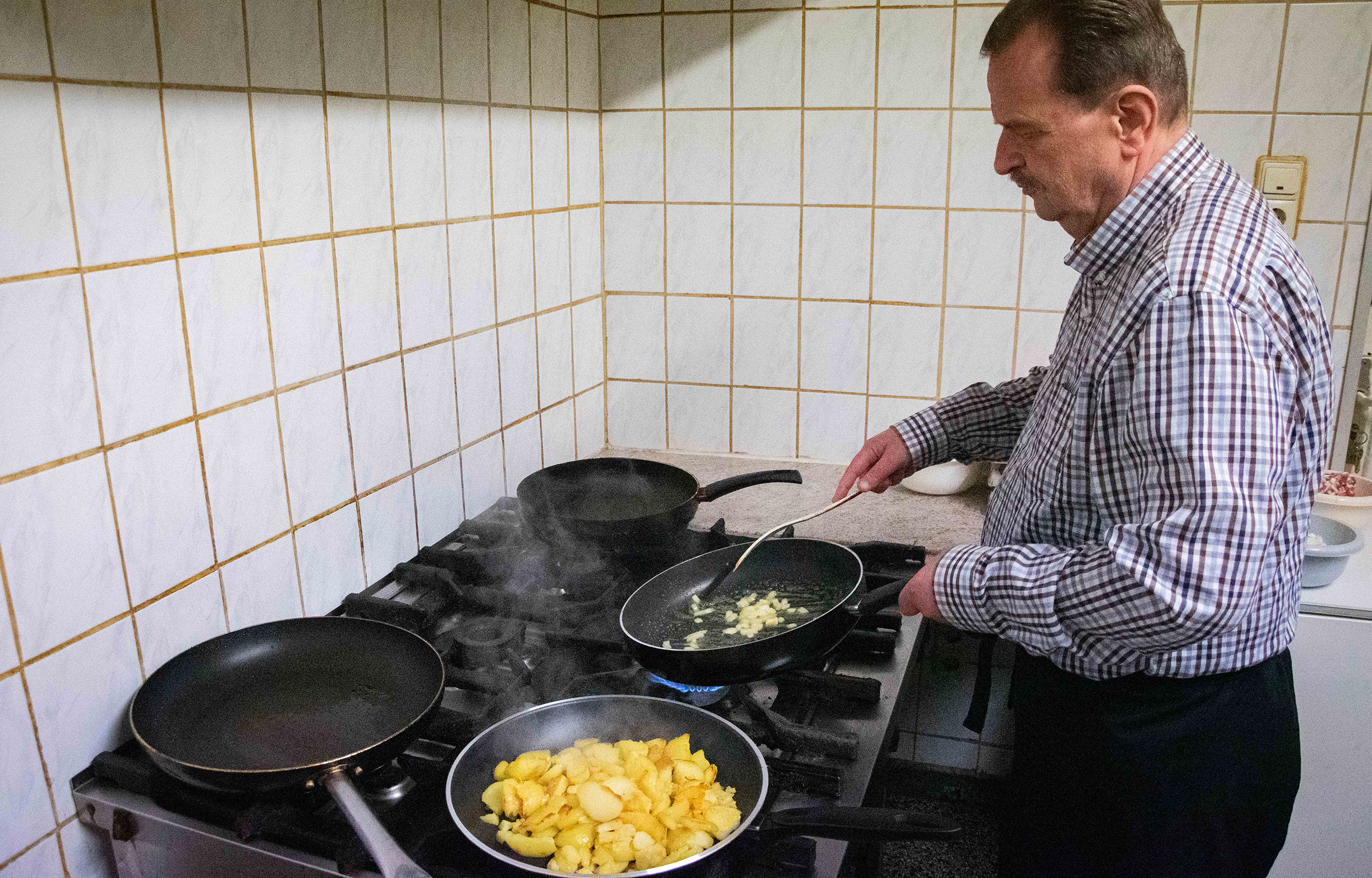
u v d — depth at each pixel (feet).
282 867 2.89
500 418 5.46
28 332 2.95
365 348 4.36
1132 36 2.99
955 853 6.15
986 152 5.73
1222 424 2.85
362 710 3.40
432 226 4.73
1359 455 6.17
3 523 2.93
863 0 5.67
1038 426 3.63
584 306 6.33
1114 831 3.61
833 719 3.57
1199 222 3.04
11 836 3.04
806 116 5.93
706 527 5.42
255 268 3.75
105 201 3.14
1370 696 4.95
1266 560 3.32
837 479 6.21
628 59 6.13
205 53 3.44
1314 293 3.22
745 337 6.40
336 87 4.05
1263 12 5.25
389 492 4.61
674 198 6.27
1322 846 5.24
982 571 3.29
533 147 5.53
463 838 2.89
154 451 3.41
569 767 3.03
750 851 2.84
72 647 3.18
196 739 3.24
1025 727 3.97
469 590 4.38
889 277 6.06
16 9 2.82
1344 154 5.34
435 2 4.59
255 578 3.89
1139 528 2.96
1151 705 3.45
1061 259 5.79
